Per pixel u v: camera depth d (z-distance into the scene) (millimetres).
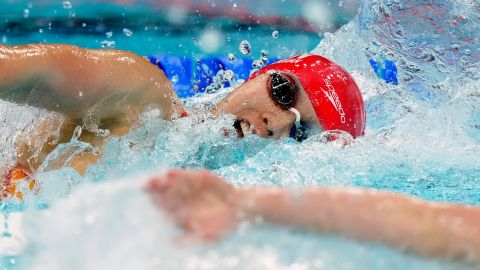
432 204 2523
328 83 7035
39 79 5152
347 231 2287
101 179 5316
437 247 2328
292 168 5738
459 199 5121
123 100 5879
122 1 16312
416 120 7938
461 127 7844
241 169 5691
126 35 14508
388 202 2396
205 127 6320
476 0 9523
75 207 2309
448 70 8930
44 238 2260
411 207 2422
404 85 9102
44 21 14625
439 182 5680
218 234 2164
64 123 5730
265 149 6289
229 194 2316
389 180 5676
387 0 9930
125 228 2203
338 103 6984
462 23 9461
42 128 5645
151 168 5605
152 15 15695
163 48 14000
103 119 5883
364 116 7438
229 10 16484
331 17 16234
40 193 5121
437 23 9562
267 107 6762
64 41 13898
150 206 2266
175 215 2229
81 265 2158
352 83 7367
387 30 9852
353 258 2201
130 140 5863
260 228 2232
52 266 2188
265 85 6797
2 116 5465
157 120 6098
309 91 6875
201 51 13945
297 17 16344
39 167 5551
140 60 6086
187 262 2082
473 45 9273
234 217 2227
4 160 5418
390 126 8078
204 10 16406
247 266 2078
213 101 7965
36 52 5121
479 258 2303
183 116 6543
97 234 2213
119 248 2154
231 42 14586
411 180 5715
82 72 5418
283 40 14938
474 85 8500
